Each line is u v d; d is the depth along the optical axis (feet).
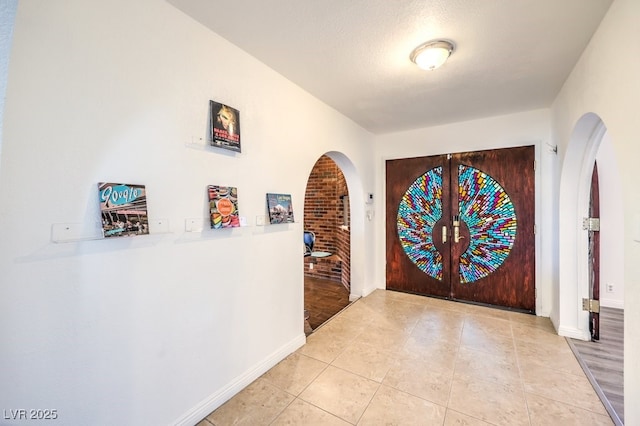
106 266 3.97
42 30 3.35
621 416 5.08
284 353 7.25
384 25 5.32
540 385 6.10
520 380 6.29
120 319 4.12
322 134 8.93
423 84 7.79
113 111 4.01
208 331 5.38
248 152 6.22
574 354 7.32
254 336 6.40
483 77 7.39
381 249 13.25
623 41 4.38
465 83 7.74
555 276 9.25
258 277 6.50
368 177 12.46
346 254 13.52
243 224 6.02
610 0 4.64
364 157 12.05
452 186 11.59
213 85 5.46
